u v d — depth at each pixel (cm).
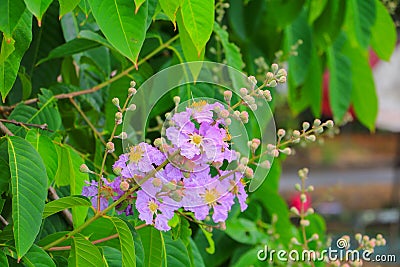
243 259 219
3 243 150
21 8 138
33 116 181
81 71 213
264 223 245
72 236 151
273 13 243
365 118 271
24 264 152
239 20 240
